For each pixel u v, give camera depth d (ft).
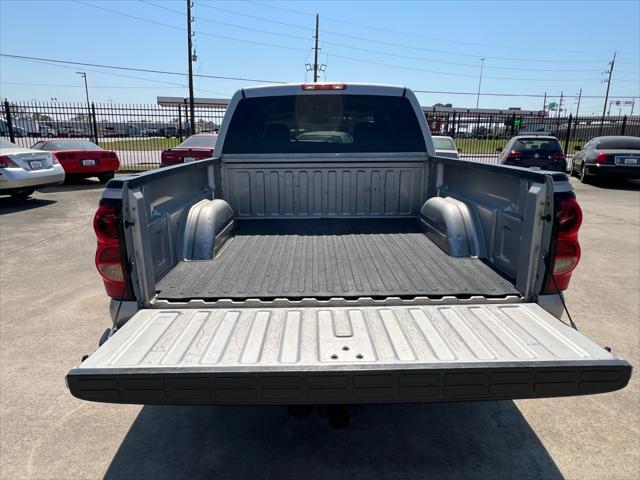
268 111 13.11
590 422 9.77
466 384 6.09
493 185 9.64
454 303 8.04
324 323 7.39
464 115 99.35
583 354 6.33
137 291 7.82
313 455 8.82
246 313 7.77
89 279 18.71
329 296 8.28
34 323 14.53
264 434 9.47
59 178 37.11
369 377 6.02
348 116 13.26
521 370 6.07
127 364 6.15
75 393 6.04
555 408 10.30
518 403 10.53
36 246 23.82
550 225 7.53
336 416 7.44
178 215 10.16
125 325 7.29
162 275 9.16
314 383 6.04
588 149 51.31
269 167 13.46
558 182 7.47
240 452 8.93
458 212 10.70
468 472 8.34
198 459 8.73
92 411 10.25
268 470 8.42
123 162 71.61
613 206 36.11
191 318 7.57
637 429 9.53
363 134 13.38
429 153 13.47
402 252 10.90
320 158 13.39
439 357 6.30
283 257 10.62
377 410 10.29
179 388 6.05
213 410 10.34
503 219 9.12
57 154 43.93
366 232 12.76
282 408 10.39
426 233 12.29
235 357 6.33
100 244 7.59
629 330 13.83
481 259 10.22
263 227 13.30
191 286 8.74
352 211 13.84
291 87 12.81
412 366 6.04
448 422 9.84
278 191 13.65
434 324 7.30
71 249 23.25
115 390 6.04
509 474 8.28
